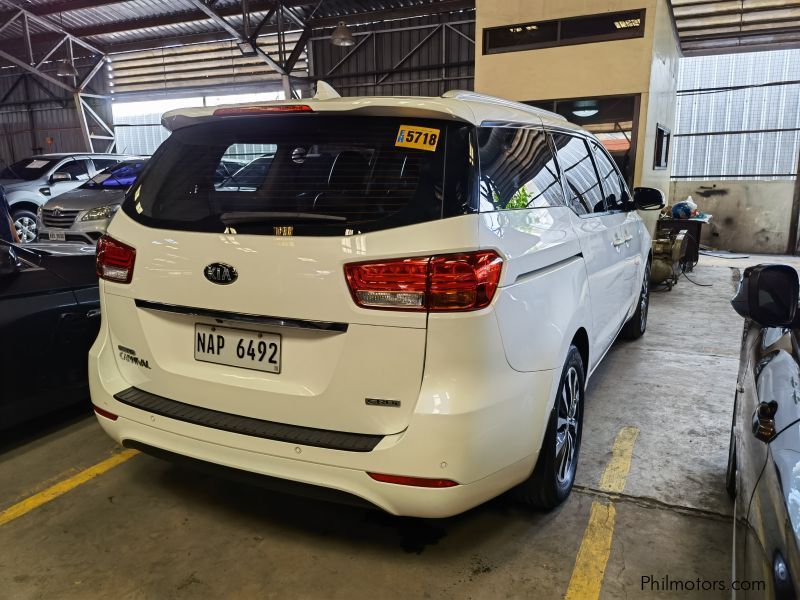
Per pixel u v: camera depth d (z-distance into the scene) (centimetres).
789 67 1141
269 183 193
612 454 291
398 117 189
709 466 279
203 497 251
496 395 181
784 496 120
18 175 977
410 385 174
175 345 207
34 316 286
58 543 221
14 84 1828
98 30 1504
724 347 475
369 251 172
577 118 863
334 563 210
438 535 226
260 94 1565
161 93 1648
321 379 182
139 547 218
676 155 1251
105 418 222
